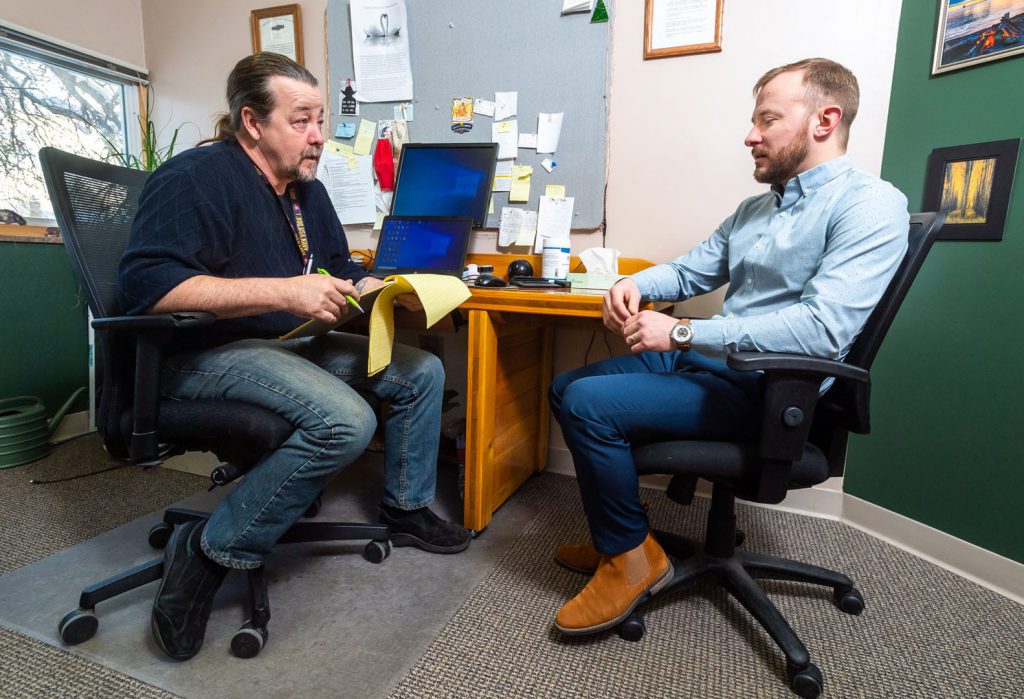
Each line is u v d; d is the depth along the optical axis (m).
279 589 1.30
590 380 1.14
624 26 1.78
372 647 1.11
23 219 2.14
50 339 2.21
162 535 1.44
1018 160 1.27
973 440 1.38
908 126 1.49
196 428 1.07
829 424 1.12
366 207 2.16
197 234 1.11
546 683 1.03
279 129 1.23
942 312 1.43
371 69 2.08
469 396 1.48
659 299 1.39
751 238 1.25
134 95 2.49
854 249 1.01
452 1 1.95
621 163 1.84
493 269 1.91
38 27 2.10
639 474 1.12
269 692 0.98
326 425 1.07
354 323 1.79
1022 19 1.25
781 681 1.04
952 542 1.43
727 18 1.67
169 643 1.02
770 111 1.13
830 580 1.25
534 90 1.89
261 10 2.23
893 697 1.01
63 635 1.08
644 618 1.23
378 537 1.41
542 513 1.72
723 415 1.06
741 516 1.74
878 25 1.52
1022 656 1.12
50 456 2.09
